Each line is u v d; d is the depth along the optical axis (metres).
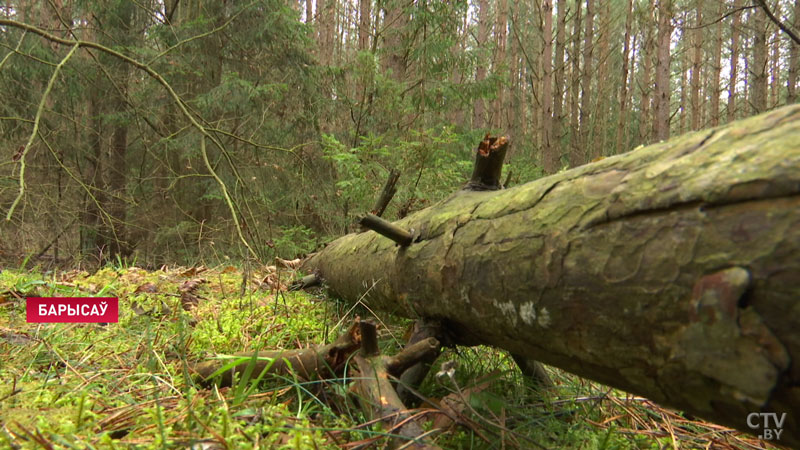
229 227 6.70
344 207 6.20
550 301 1.10
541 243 1.13
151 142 6.92
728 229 0.76
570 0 17.84
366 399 1.42
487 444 1.44
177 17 7.61
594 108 19.55
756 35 11.49
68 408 1.40
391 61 6.82
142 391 1.64
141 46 6.84
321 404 1.52
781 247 0.69
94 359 1.98
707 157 0.86
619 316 0.94
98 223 7.07
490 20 14.26
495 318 1.34
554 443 1.51
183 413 1.38
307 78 7.02
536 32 17.39
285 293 3.47
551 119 10.89
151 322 2.62
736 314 0.73
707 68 21.42
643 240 0.90
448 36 5.99
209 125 4.11
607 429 1.61
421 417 1.46
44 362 1.89
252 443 1.22
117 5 6.64
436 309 1.66
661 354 0.87
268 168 6.56
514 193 1.39
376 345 1.53
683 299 0.81
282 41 7.00
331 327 2.59
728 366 0.75
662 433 1.61
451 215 1.65
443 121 6.99
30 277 3.50
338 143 4.95
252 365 1.52
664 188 0.89
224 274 4.36
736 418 0.82
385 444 1.29
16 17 7.34
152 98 6.93
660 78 9.76
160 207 7.33
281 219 6.85
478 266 1.36
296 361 1.69
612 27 16.84
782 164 0.72
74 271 4.54
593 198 1.05
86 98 6.96
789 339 0.68
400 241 1.83
